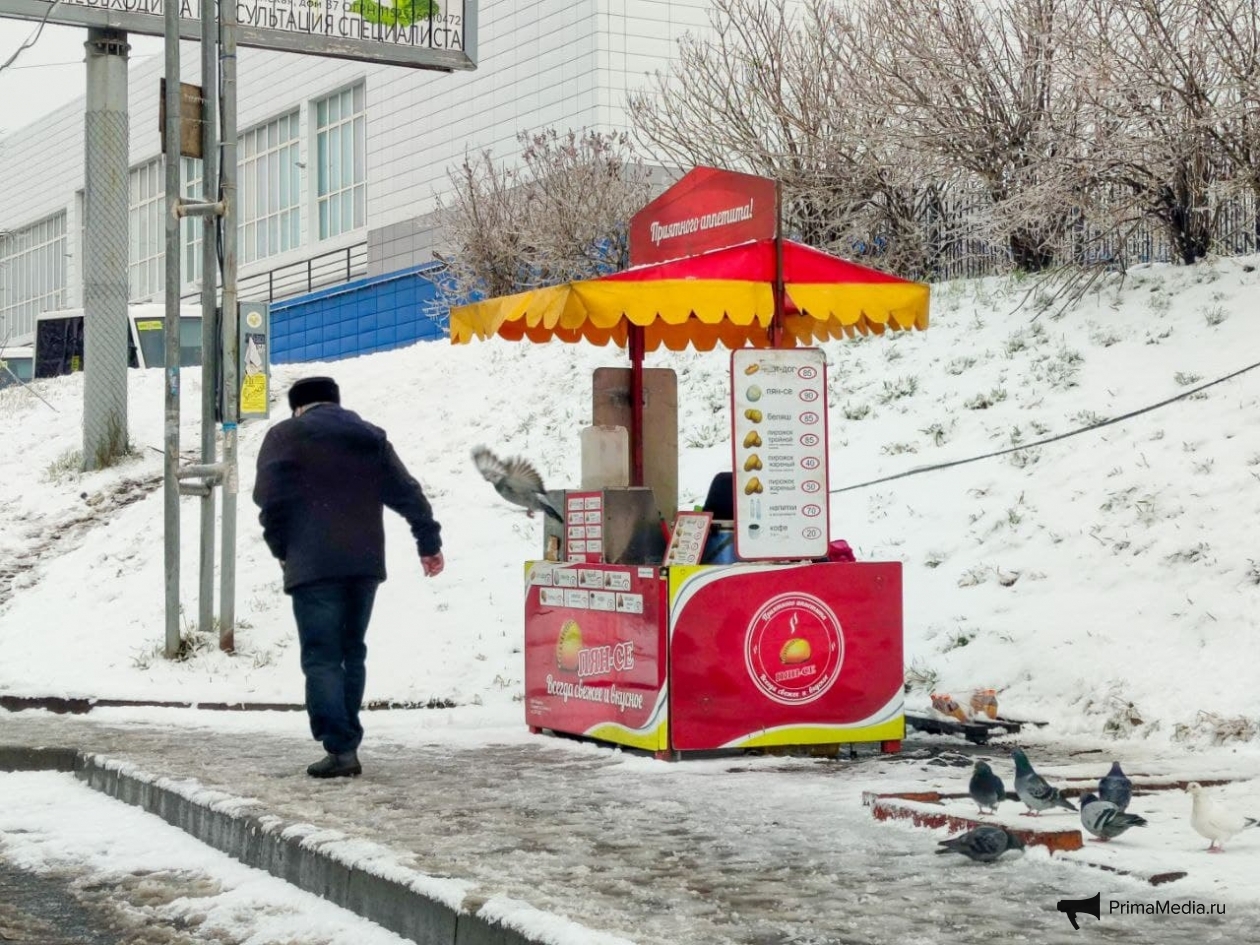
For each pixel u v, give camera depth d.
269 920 5.50
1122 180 15.30
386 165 32.06
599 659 8.66
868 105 17.62
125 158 20.06
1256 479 10.71
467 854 5.63
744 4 21.36
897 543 11.92
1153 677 9.16
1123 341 13.88
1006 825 5.76
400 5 18.16
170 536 12.75
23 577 16.98
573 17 25.95
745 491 8.28
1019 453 12.48
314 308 33.84
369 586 7.79
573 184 22.11
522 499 9.34
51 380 28.78
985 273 18.03
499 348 21.56
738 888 5.08
